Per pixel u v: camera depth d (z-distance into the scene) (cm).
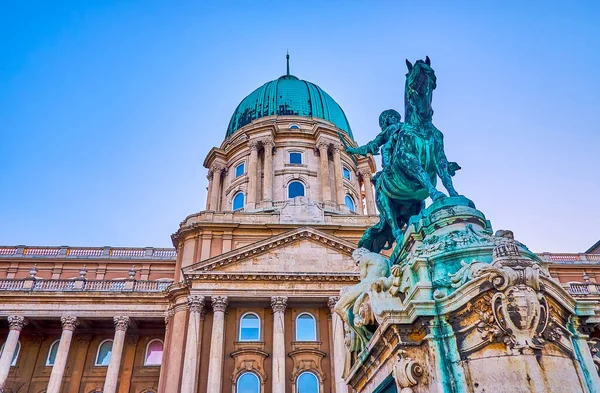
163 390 3272
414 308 383
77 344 3897
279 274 3394
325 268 3556
